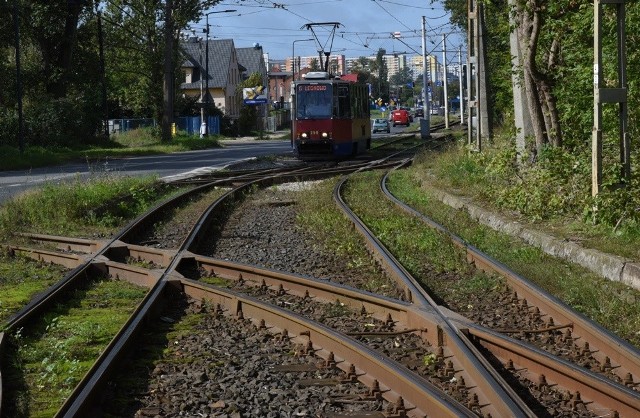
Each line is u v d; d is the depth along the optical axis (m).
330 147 41.59
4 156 44.59
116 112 94.31
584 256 12.77
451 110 174.38
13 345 9.19
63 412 6.62
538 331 9.30
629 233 13.76
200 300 11.38
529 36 20.30
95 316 10.70
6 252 15.62
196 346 9.07
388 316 10.01
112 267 13.46
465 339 8.38
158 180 28.95
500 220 17.25
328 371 8.11
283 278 12.04
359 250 15.14
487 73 32.06
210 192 26.88
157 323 10.18
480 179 23.73
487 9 23.06
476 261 13.29
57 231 18.34
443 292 11.61
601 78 15.04
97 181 24.48
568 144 19.56
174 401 7.32
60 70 63.94
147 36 77.50
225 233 18.27
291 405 7.16
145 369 8.30
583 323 8.93
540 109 20.78
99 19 66.50
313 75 42.62
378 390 7.36
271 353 8.81
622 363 8.04
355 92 44.59
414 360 8.31
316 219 19.41
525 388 7.41
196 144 67.06
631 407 6.52
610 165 15.63
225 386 7.73
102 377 7.50
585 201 15.54
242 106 104.94
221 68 124.31
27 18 61.50
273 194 26.91
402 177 30.02
